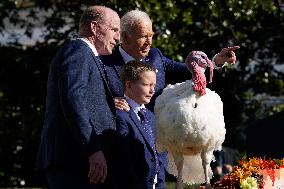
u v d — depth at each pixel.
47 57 21.25
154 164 8.12
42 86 21.56
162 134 7.80
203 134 7.59
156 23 19.23
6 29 23.09
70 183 7.52
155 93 9.21
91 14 8.00
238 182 8.15
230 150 17.67
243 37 21.17
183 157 7.86
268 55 22.38
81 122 7.30
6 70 21.86
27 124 22.08
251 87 22.36
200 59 8.01
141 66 8.20
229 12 20.56
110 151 7.95
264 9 21.36
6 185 22.41
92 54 7.75
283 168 8.67
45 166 7.64
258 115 22.38
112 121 7.85
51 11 22.91
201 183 8.50
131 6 18.56
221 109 7.89
